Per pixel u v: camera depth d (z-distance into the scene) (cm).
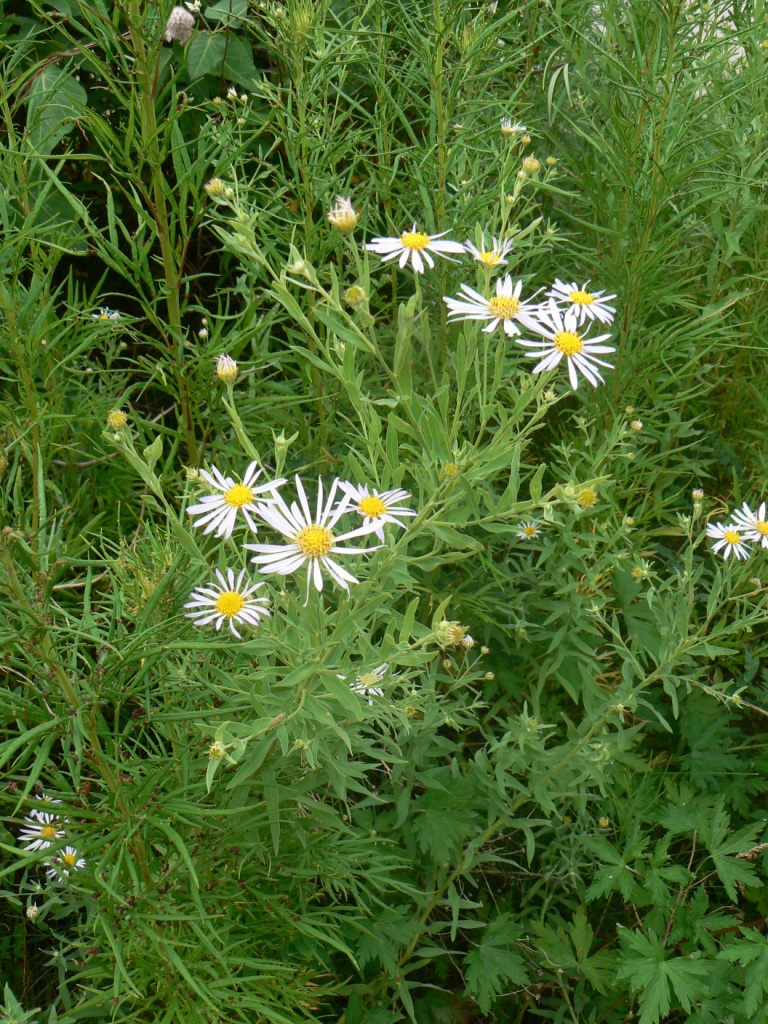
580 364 32
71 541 38
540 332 32
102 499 55
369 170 55
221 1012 36
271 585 35
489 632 53
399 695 45
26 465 47
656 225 55
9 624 30
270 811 36
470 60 51
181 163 48
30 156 43
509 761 45
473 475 32
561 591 48
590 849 48
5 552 27
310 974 43
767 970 43
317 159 51
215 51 60
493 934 47
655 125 52
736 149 55
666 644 45
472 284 53
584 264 62
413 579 35
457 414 32
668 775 53
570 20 59
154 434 53
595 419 56
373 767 38
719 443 63
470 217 51
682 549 62
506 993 49
